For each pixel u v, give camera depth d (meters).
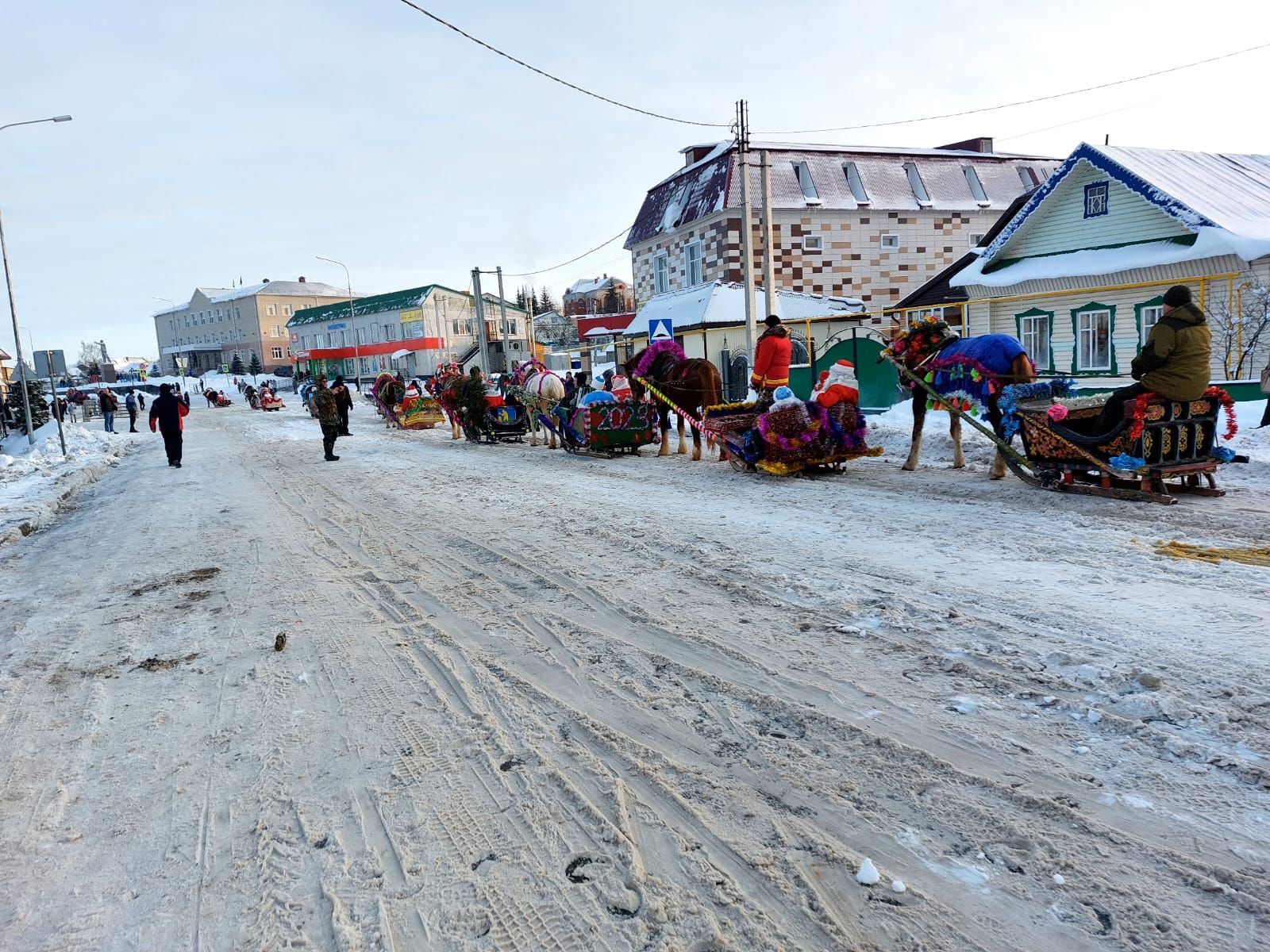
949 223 31.70
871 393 18.52
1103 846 2.85
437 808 3.38
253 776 3.74
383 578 6.96
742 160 19.48
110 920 2.83
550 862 2.98
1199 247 14.86
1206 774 3.22
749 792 3.34
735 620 5.30
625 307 92.94
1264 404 12.06
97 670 5.26
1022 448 11.68
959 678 4.21
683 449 14.77
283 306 96.69
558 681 4.55
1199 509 7.60
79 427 31.98
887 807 3.16
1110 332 17.44
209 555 8.31
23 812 3.57
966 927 2.53
